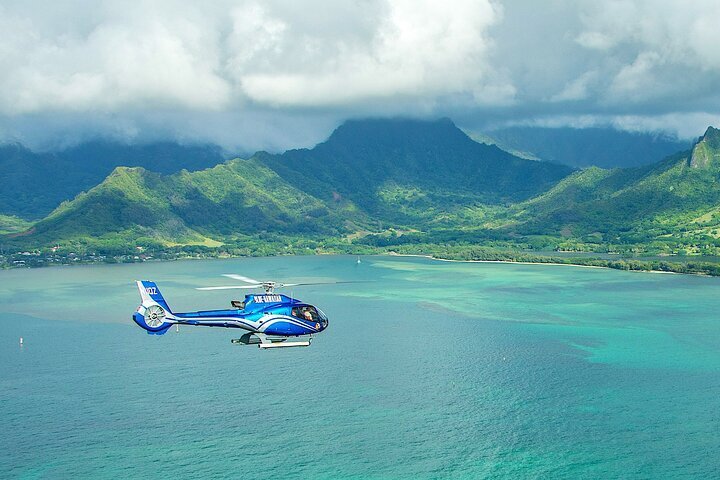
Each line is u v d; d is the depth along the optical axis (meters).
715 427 121.81
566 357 165.38
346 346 178.38
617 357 164.88
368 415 128.88
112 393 142.38
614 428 121.94
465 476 105.94
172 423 125.94
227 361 166.12
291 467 109.00
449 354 169.12
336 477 105.69
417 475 106.31
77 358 169.62
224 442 118.06
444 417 127.44
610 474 106.00
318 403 135.25
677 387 142.00
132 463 110.88
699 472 106.38
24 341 187.88
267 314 87.25
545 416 127.56
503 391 140.88
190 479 105.44
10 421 127.69
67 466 110.19
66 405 135.62
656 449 113.94
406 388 143.38
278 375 153.75
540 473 106.69
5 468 109.69
